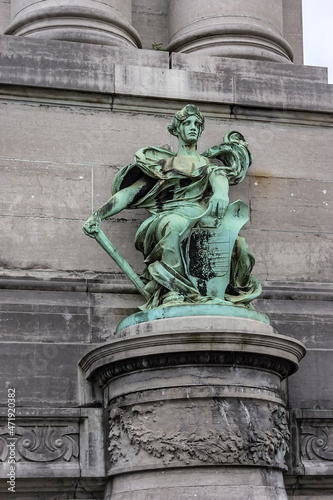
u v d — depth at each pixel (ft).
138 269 44.11
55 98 45.29
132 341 37.83
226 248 40.57
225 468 37.40
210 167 41.98
